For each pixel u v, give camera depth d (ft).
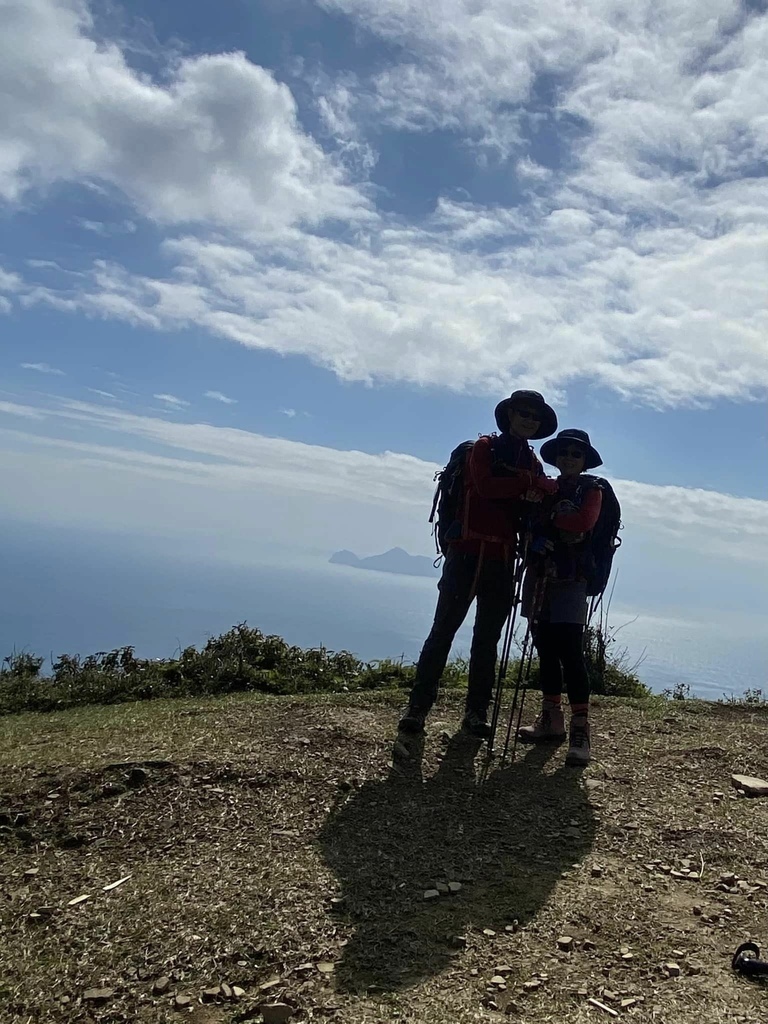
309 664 28.73
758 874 11.91
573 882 11.57
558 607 17.28
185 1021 8.57
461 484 17.93
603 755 17.56
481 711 18.54
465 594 17.79
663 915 10.54
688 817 14.06
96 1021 8.62
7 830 13.33
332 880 11.55
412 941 9.93
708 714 22.76
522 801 14.67
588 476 17.25
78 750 16.90
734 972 9.14
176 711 21.45
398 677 27.27
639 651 27.32
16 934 10.33
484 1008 8.53
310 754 16.46
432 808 14.23
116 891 11.37
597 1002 8.57
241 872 11.84
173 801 14.26
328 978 9.18
